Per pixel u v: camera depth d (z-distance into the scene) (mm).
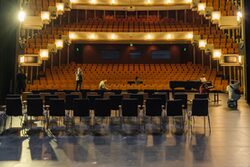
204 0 22141
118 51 23172
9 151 5191
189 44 23016
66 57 22578
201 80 12828
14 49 11977
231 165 4371
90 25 23516
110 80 19359
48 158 4766
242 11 13211
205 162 4520
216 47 18234
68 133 6746
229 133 6637
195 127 7414
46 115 8023
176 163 4477
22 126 7598
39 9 20188
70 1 22422
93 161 4598
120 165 4387
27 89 17062
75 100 7105
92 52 23141
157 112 7133
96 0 23219
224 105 12102
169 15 25578
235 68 18891
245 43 13008
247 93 12711
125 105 7148
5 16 11680
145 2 23453
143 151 5168
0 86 11367
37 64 15555
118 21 24703
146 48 23125
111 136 6422
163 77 19562
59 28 22047
